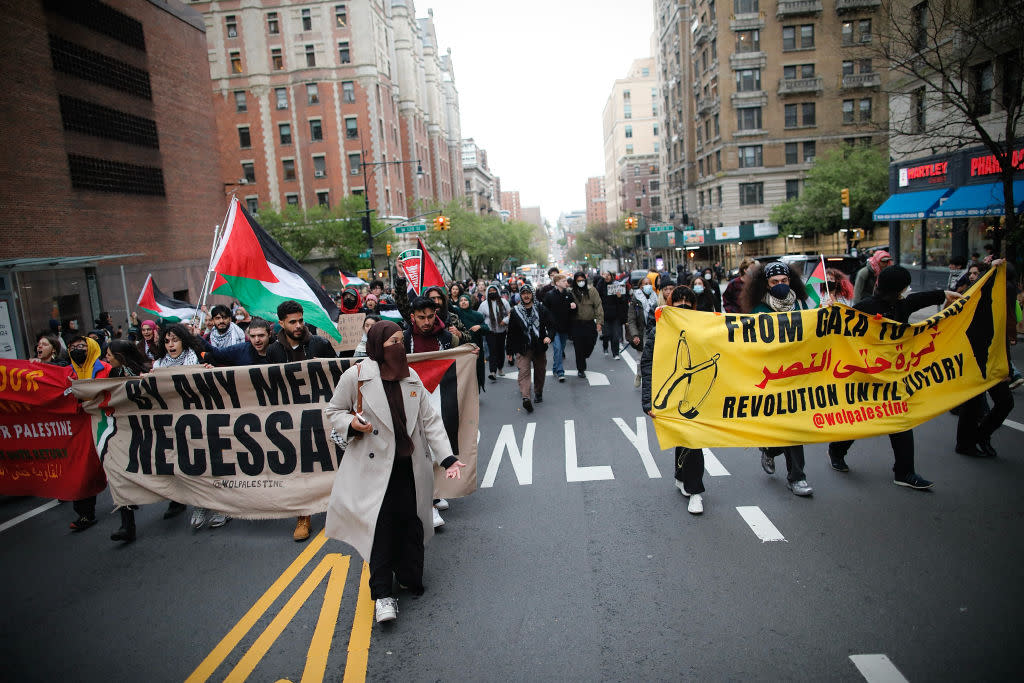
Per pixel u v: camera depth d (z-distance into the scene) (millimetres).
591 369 14070
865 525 5160
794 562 4641
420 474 4453
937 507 5395
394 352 4348
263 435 5953
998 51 16484
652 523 5527
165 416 6129
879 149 45938
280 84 58438
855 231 44344
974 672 3330
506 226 74750
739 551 4879
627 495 6262
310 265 57781
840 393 5676
